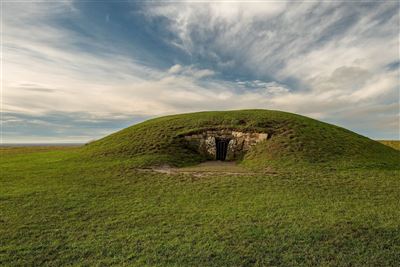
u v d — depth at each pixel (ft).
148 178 75.15
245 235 41.27
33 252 37.42
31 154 131.64
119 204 56.03
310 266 33.73
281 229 43.04
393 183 68.74
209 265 34.24
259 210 51.44
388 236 40.55
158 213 50.88
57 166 91.71
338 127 130.41
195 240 40.11
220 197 59.72
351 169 82.28
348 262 34.40
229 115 127.24
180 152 104.42
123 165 88.53
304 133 107.34
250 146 107.04
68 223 46.62
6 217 49.01
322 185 67.10
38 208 53.36
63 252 37.42
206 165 97.25
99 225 45.83
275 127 112.16
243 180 71.72
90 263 34.83
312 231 42.16
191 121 124.98
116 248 38.29
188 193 62.75
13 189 65.67
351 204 54.39
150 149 104.12
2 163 103.96
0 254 36.96
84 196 60.75
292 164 86.22
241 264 34.35
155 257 35.88
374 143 116.37
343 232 41.81
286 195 59.98
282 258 35.42
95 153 106.93
